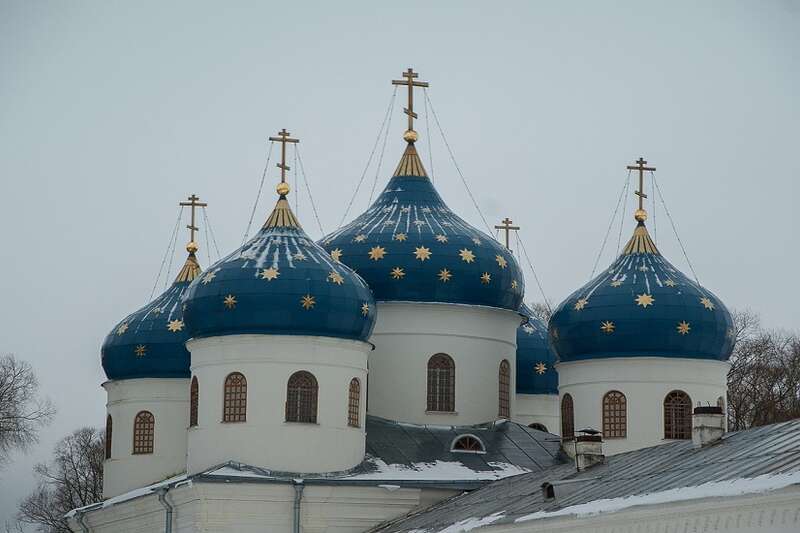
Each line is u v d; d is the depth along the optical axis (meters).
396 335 125.31
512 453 120.81
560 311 122.56
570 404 121.81
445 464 118.06
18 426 173.88
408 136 133.38
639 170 125.62
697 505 69.00
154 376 134.12
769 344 171.88
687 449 87.62
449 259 125.94
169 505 112.50
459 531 89.88
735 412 166.38
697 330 118.50
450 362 125.50
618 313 118.81
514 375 130.12
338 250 127.25
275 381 113.19
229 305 113.38
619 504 74.56
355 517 112.50
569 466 105.00
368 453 117.94
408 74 134.62
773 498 65.06
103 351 137.00
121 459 134.12
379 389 124.50
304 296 113.25
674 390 118.50
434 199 131.38
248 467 112.06
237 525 110.50
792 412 163.12
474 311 126.81
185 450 132.88
